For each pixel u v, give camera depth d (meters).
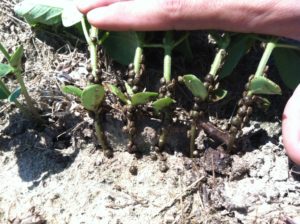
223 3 0.22
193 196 0.23
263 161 0.23
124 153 0.24
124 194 0.23
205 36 0.26
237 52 0.23
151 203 0.22
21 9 0.25
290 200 0.22
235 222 0.22
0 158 0.24
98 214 0.22
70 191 0.23
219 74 0.23
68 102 0.24
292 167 0.23
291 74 0.24
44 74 0.25
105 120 0.23
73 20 0.24
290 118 0.21
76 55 0.26
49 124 0.25
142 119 0.23
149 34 0.24
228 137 0.23
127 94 0.23
